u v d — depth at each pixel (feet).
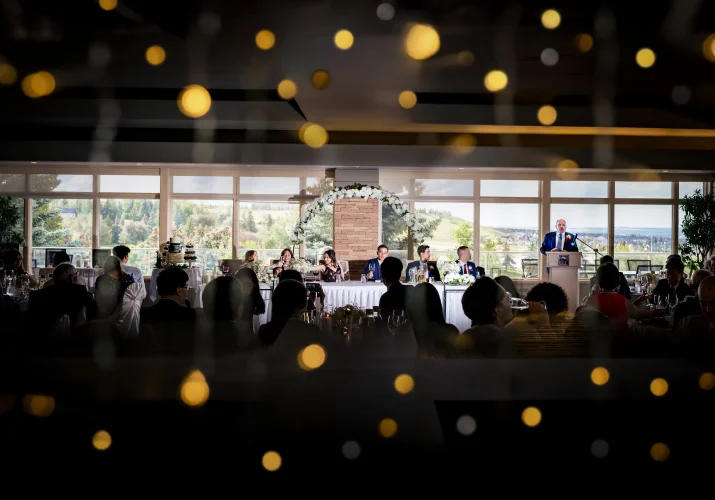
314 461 4.99
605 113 22.58
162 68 17.56
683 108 22.38
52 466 4.97
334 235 33.58
